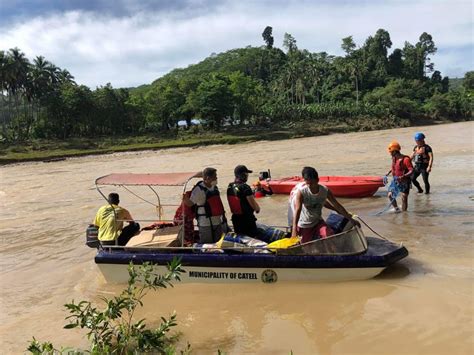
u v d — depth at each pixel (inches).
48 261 379.9
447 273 281.0
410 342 203.6
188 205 302.0
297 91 4692.4
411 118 4128.9
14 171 1761.8
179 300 267.1
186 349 208.7
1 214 657.0
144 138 3093.0
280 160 1280.8
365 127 3494.1
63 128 3171.8
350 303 248.4
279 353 202.1
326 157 1249.4
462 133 2102.6
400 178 449.7
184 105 3437.5
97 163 1904.5
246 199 301.3
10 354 217.8
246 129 3351.4
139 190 785.6
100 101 3248.0
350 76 5137.8
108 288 296.8
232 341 215.8
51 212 644.7
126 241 324.8
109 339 208.2
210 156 1771.7
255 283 282.7
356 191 571.8
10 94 3307.1
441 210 451.5
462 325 215.3
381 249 286.8
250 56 6555.1
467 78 6003.9
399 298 249.9
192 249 288.8
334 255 274.5
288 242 283.6
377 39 5826.8
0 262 387.2
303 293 265.7
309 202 282.5
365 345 204.1
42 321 254.7
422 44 6107.3
